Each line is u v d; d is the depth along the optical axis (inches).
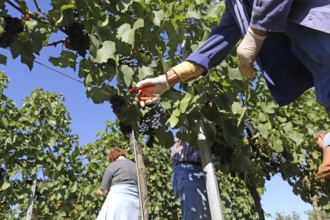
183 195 114.9
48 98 309.9
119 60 95.3
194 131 115.0
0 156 275.0
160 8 113.3
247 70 42.3
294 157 208.7
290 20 37.5
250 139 164.2
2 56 93.6
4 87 280.7
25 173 288.8
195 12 128.0
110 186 151.7
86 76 100.1
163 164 405.4
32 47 91.4
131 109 99.5
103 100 96.7
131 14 104.0
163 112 113.6
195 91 120.7
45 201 303.1
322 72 37.0
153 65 99.7
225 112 132.5
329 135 62.8
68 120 320.5
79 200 353.7
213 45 49.9
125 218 140.9
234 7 45.8
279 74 45.0
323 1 36.3
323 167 59.6
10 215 296.4
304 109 243.3
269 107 180.5
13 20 86.6
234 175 158.1
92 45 88.0
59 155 304.8
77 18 91.2
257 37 39.8
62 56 95.4
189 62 50.7
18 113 286.5
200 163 119.9
